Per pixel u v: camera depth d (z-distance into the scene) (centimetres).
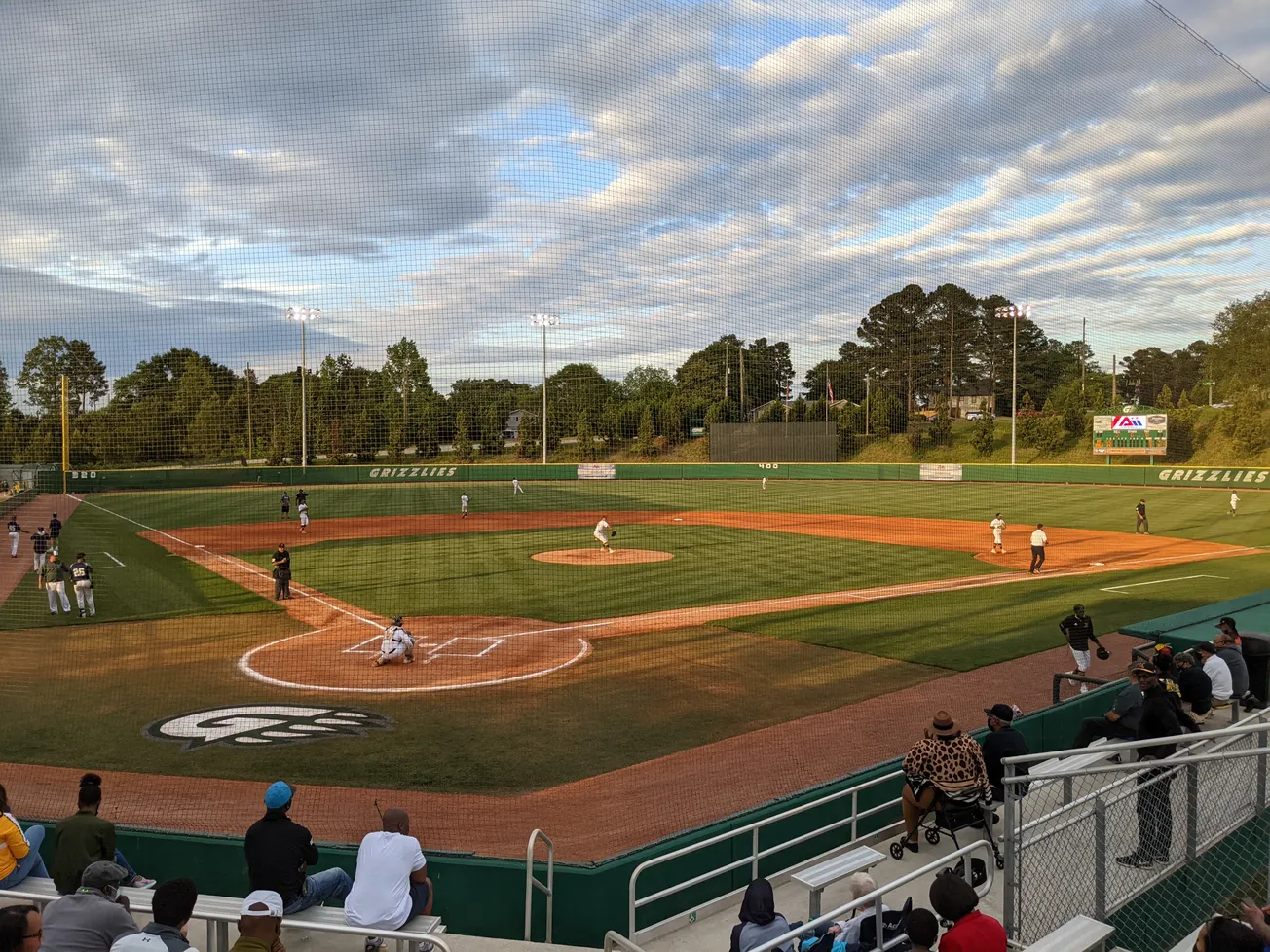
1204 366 7094
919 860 765
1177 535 3381
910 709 1304
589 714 1287
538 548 3081
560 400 5281
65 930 482
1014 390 5756
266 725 1245
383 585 2372
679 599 2173
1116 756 837
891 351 6059
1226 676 1004
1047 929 593
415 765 1092
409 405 4803
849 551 3000
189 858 739
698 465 5612
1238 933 382
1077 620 1403
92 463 4284
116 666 1571
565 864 690
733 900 726
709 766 1083
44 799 990
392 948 564
